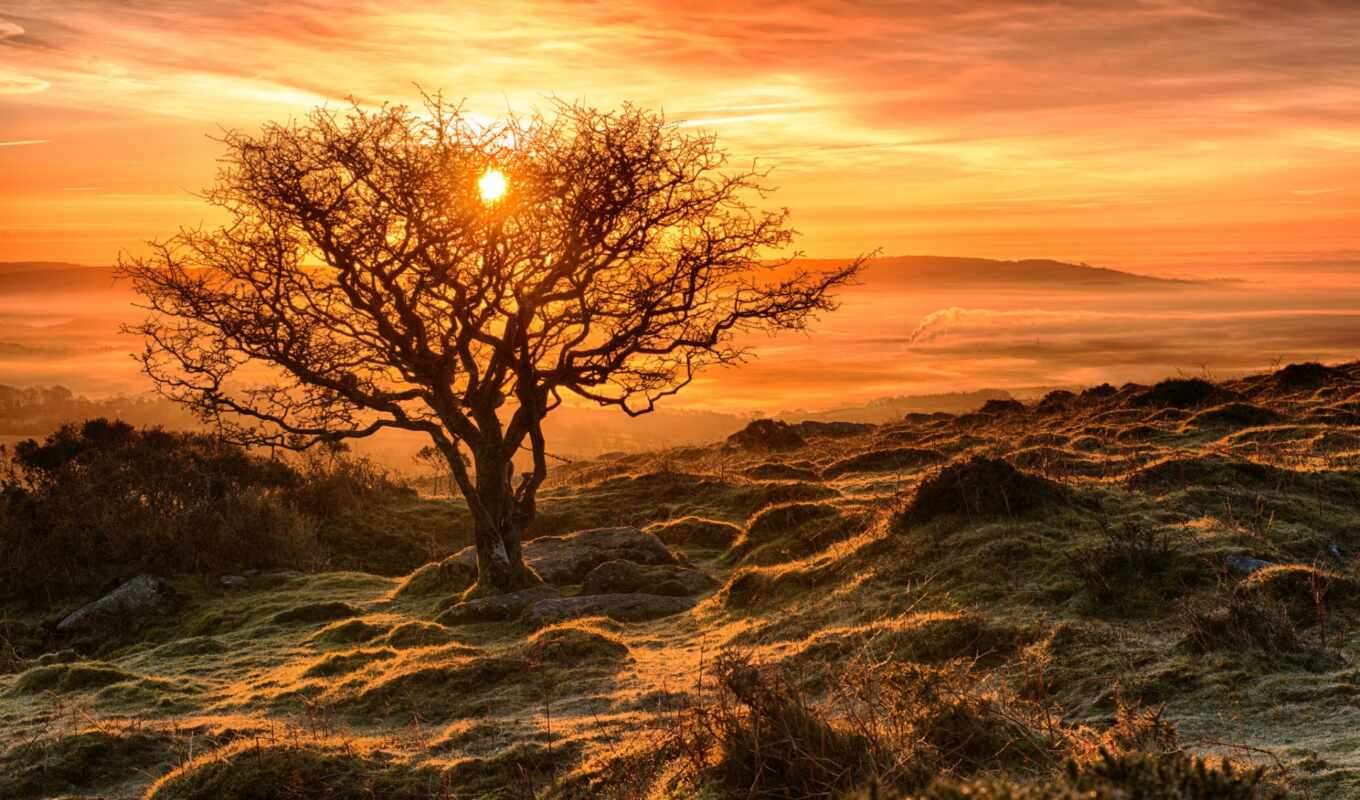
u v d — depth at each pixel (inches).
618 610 664.4
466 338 734.5
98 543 932.6
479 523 757.3
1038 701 350.0
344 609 762.8
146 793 351.6
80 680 569.0
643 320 735.7
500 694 465.1
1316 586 425.4
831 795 231.0
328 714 463.8
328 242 696.4
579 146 725.9
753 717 262.8
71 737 418.3
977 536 564.1
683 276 742.5
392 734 423.5
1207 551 492.7
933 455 1118.4
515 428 765.3
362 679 508.4
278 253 716.7
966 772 261.1
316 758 343.0
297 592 856.9
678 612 660.7
